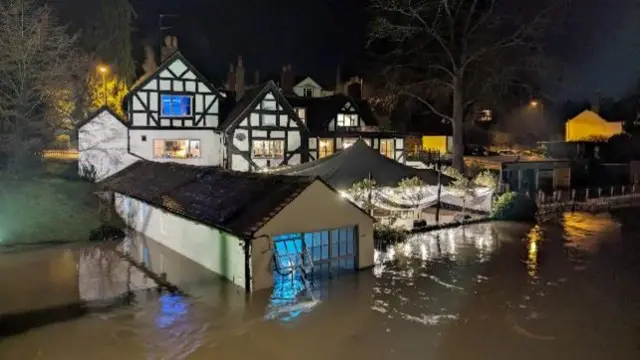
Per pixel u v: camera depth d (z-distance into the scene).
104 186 24.95
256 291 13.83
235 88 41.44
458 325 11.83
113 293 13.90
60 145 37.44
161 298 13.48
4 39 26.48
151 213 20.36
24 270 16.09
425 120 53.41
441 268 16.36
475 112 55.19
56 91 28.23
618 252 18.72
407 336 11.23
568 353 10.44
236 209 15.27
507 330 11.58
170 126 33.19
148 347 10.66
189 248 17.25
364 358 10.18
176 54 33.12
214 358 10.19
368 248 16.33
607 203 31.06
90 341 10.95
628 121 52.50
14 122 28.06
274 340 11.00
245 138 33.38
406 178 22.72
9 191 23.97
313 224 14.81
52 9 34.16
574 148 44.97
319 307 12.84
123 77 40.38
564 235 21.80
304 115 36.91
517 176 34.88
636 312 12.70
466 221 24.06
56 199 24.36
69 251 18.48
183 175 20.81
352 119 37.97
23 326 11.72
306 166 24.94
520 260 17.45
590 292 14.20
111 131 31.19
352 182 21.91
